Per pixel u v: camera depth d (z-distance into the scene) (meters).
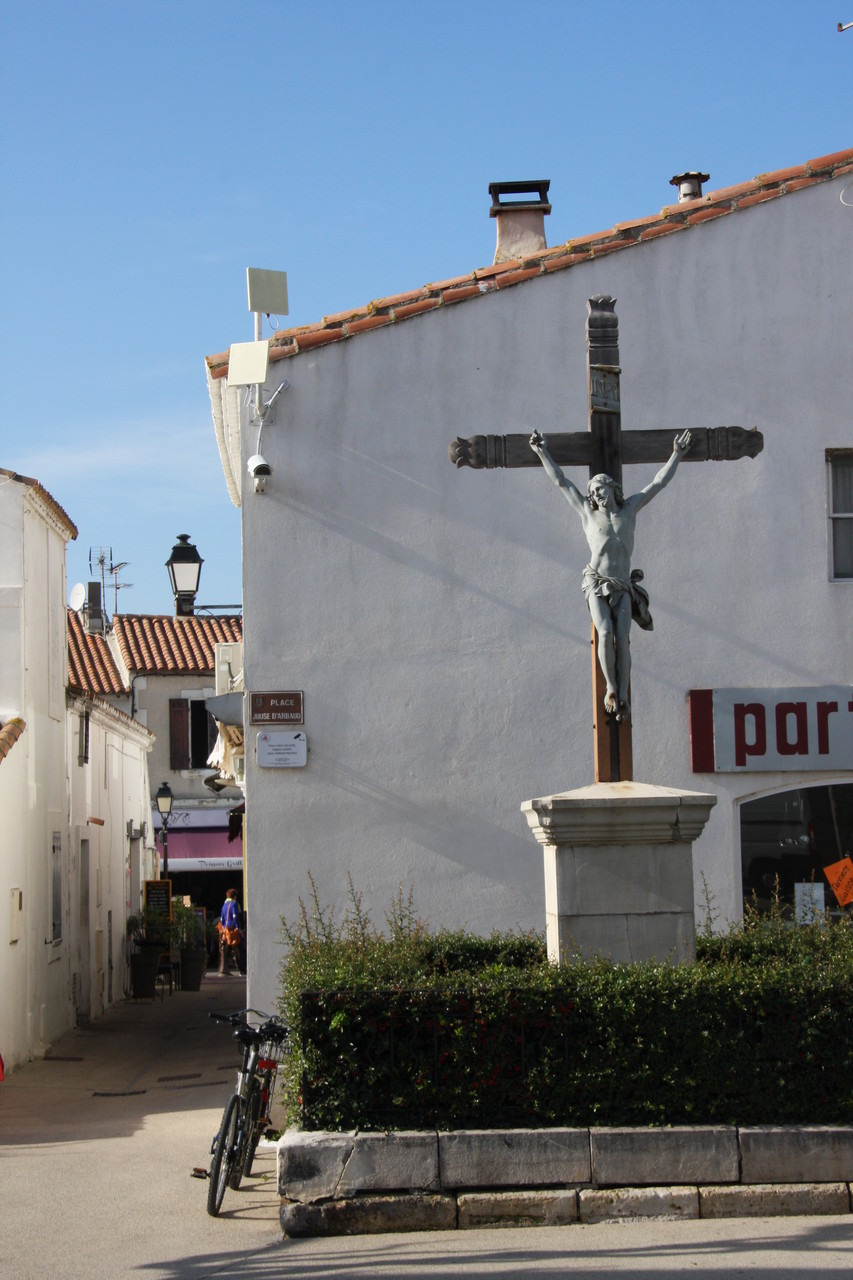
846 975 7.39
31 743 16.16
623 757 8.26
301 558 11.51
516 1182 7.05
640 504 8.52
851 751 11.51
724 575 11.74
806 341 11.94
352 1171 7.08
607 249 11.88
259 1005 11.04
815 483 11.85
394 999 7.34
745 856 11.50
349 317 11.95
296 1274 6.35
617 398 8.67
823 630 11.73
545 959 8.22
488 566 11.59
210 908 36.00
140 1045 17.73
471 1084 7.27
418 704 11.44
